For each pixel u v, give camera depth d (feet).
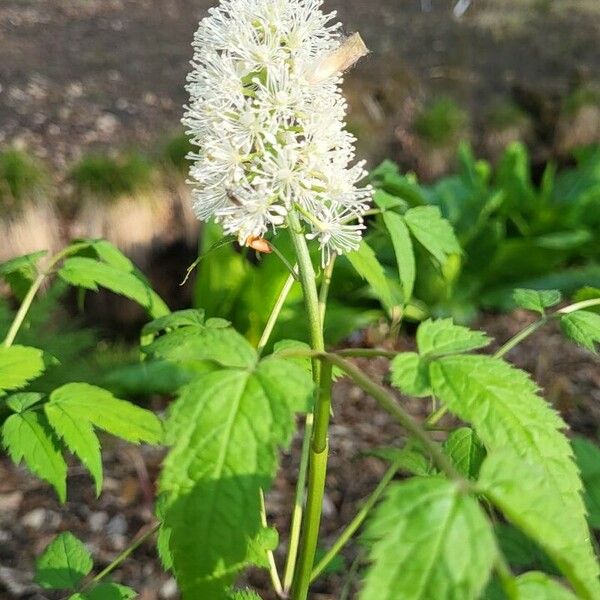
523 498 0.38
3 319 1.66
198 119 0.63
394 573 0.36
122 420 0.62
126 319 2.22
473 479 0.66
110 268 0.79
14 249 2.17
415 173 3.12
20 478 1.62
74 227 2.28
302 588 0.62
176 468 0.43
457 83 3.72
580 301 0.79
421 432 0.42
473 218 2.62
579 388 2.08
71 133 2.80
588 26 4.86
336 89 0.61
